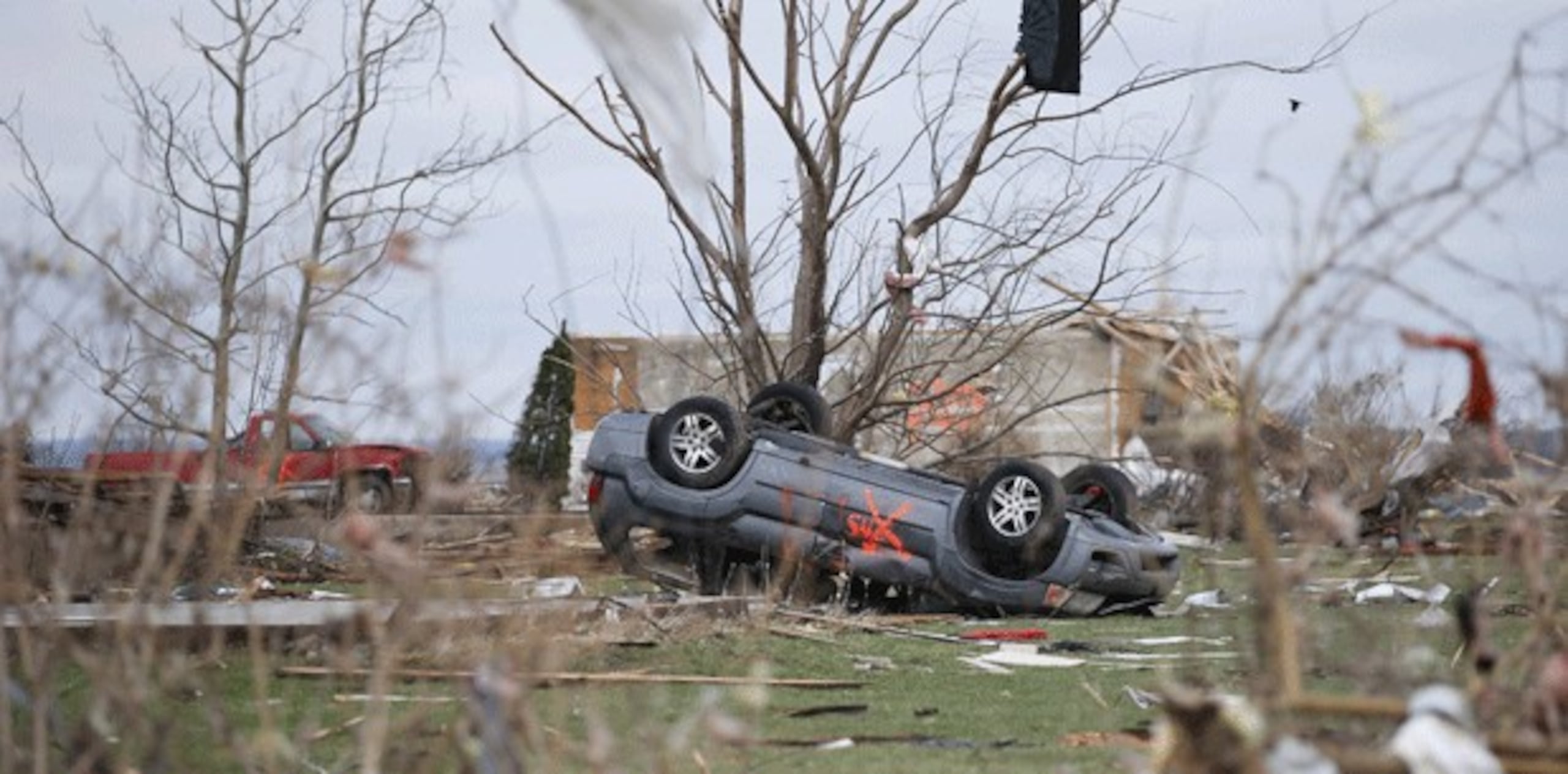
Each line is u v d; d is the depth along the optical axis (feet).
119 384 49.52
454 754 45.93
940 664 84.17
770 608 91.81
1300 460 48.55
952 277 144.25
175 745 45.70
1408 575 102.47
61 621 46.70
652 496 110.83
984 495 109.09
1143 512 181.27
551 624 59.31
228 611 73.61
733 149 142.51
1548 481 44.70
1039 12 130.11
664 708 64.49
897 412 145.07
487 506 141.18
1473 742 36.60
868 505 110.32
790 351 143.54
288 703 59.93
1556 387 40.70
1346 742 38.17
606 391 156.97
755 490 110.22
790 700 70.90
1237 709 36.14
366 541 41.32
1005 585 108.88
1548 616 43.34
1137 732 61.87
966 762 56.54
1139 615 111.65
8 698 45.68
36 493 64.90
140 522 51.78
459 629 60.13
